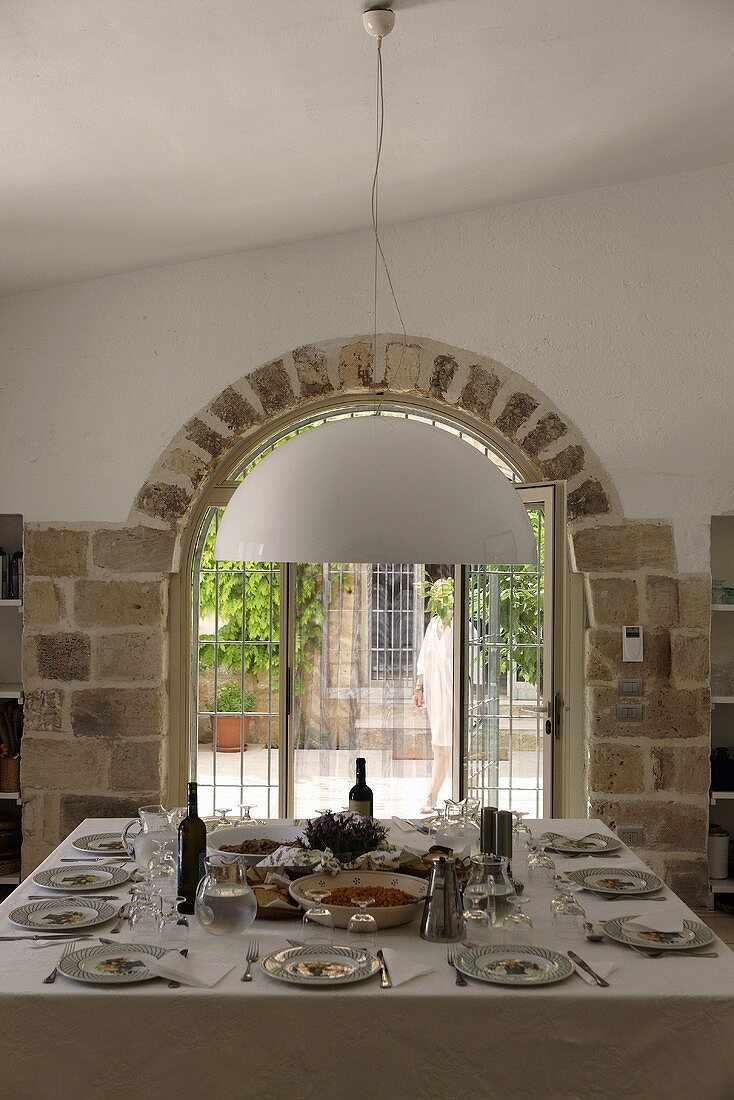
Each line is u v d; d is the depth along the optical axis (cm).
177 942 230
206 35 296
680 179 497
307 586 550
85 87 318
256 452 533
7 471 511
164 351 508
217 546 252
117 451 508
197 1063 205
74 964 218
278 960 221
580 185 488
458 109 375
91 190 397
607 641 493
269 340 505
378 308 503
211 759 533
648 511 495
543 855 285
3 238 437
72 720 502
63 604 505
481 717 524
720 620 530
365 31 310
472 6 307
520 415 499
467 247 501
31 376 511
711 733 529
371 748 549
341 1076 205
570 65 356
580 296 499
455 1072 206
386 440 237
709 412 495
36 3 269
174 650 520
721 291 497
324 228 488
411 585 553
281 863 276
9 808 542
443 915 240
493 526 236
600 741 491
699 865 489
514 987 210
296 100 347
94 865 299
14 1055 204
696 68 374
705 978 218
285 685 532
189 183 403
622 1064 207
